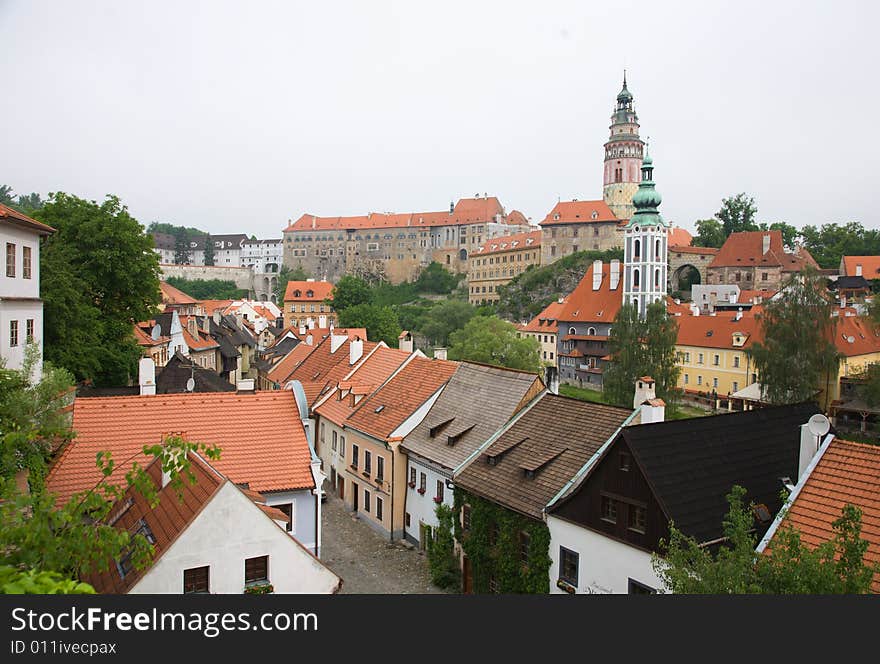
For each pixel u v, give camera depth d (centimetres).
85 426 2848
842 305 11962
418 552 3691
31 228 3266
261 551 1983
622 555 2375
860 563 1452
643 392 2952
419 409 3966
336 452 4709
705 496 2338
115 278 5253
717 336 10100
